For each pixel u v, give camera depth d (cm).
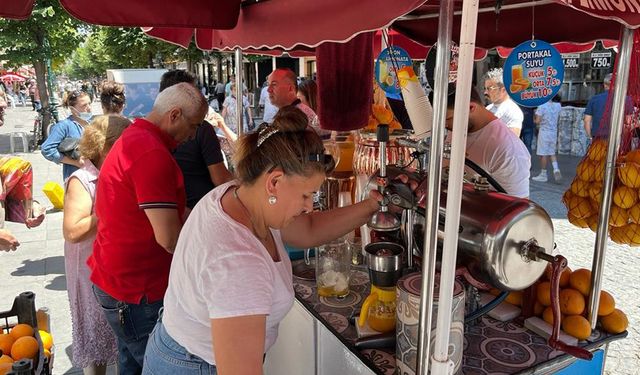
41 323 203
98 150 218
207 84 2220
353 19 123
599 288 146
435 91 102
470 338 142
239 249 106
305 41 149
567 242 452
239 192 116
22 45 934
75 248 224
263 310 102
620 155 156
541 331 143
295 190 111
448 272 102
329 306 164
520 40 264
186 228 119
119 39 1466
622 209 148
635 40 153
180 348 124
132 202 181
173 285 120
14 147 1045
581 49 274
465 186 137
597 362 149
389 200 142
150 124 188
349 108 234
